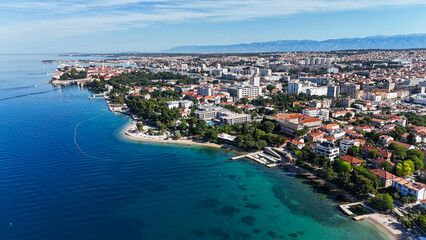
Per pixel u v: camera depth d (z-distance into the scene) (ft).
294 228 510.99
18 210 555.28
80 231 497.46
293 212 561.43
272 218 541.75
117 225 515.91
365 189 593.01
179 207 578.25
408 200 552.41
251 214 555.28
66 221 524.52
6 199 594.24
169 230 504.43
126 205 581.12
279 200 608.19
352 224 519.19
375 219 529.45
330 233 495.41
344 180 641.81
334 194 630.74
